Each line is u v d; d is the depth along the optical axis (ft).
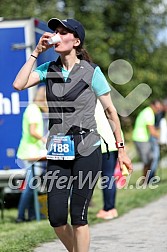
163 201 70.33
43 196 58.80
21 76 31.22
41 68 31.78
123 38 199.72
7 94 67.26
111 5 201.77
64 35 31.17
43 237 45.21
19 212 58.59
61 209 31.12
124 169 32.01
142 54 203.92
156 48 210.18
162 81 207.31
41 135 54.54
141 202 69.36
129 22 203.31
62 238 31.91
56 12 163.63
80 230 31.07
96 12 189.47
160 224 52.54
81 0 188.96
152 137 88.58
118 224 53.01
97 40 184.34
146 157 88.58
